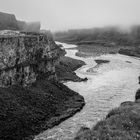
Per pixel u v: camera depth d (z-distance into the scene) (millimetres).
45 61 60531
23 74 50688
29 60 54125
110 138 21641
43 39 61406
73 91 62500
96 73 94062
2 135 34406
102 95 61469
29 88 51188
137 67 110250
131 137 22062
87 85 73188
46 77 60781
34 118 41719
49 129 40219
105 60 127562
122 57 144000
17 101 44031
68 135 37625
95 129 25812
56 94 55625
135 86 71125
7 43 47219
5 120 37625
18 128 37344
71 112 47844
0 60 45031
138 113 29734
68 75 83875
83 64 114688
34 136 37219
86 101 56656
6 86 45844
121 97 59062
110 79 82438
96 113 47719
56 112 47438
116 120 26969
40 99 49156
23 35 57062
